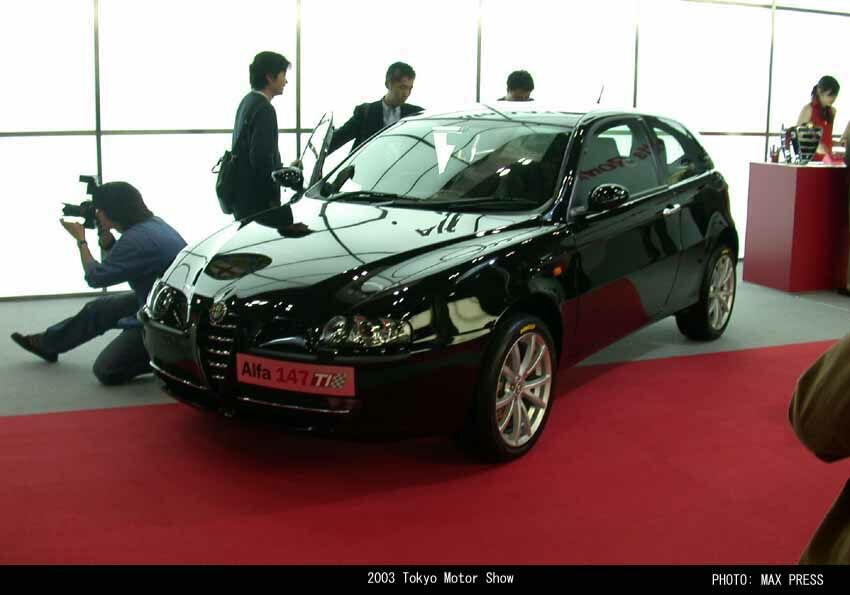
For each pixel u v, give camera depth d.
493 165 4.27
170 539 2.97
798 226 6.94
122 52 6.64
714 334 5.54
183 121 6.91
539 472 3.58
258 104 5.46
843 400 1.32
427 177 4.33
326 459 3.67
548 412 3.87
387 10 7.29
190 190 7.04
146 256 4.57
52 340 4.92
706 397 4.54
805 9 9.05
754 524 3.17
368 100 7.36
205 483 3.42
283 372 3.28
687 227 4.94
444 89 7.58
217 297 3.47
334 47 7.18
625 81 8.28
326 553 2.90
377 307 3.26
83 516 3.12
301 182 4.63
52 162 6.58
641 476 3.56
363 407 3.23
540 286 3.71
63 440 3.82
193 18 6.79
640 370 4.97
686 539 3.04
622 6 8.12
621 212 4.36
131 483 3.40
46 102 6.49
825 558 1.50
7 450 3.70
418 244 3.64
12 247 6.60
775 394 4.60
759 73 8.89
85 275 4.58
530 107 4.76
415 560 2.86
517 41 7.77
